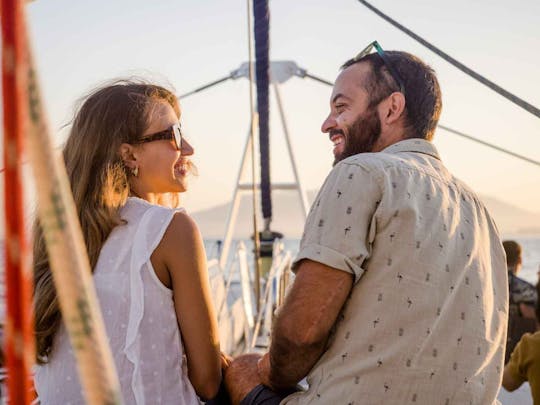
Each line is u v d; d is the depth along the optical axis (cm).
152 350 168
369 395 145
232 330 473
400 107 177
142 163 188
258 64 459
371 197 149
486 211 176
